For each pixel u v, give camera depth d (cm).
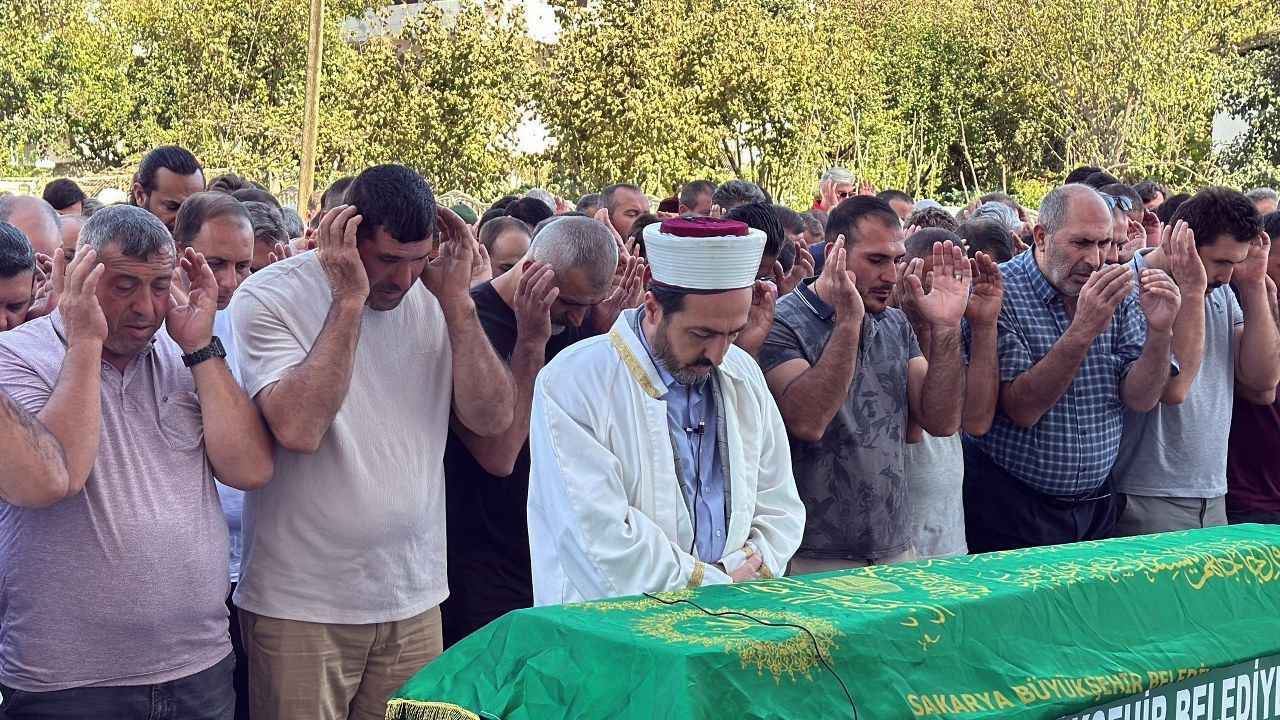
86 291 292
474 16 2434
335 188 573
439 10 2456
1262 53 2038
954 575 267
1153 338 435
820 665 221
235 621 415
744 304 282
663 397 293
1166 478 484
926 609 239
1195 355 460
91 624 297
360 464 333
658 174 2272
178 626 307
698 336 283
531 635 235
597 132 2308
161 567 303
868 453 400
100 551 298
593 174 2339
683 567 278
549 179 2450
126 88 3041
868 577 265
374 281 329
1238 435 517
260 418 321
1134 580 270
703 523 296
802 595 249
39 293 414
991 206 758
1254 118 2042
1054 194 450
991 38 2911
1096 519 463
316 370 315
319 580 331
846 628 227
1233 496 518
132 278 300
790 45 2412
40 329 312
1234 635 275
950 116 3011
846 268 411
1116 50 2455
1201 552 289
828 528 399
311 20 2291
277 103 3139
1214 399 486
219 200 417
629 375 291
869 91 2731
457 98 2380
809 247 636
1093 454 446
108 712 299
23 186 2234
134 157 2986
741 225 280
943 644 237
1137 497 488
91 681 298
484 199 2384
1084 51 2522
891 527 405
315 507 330
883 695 225
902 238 414
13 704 299
